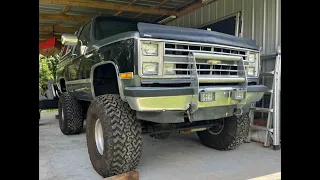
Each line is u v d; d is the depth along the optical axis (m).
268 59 4.48
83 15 7.89
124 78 2.67
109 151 2.69
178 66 2.81
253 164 3.37
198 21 6.32
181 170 3.19
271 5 4.43
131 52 2.60
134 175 2.71
